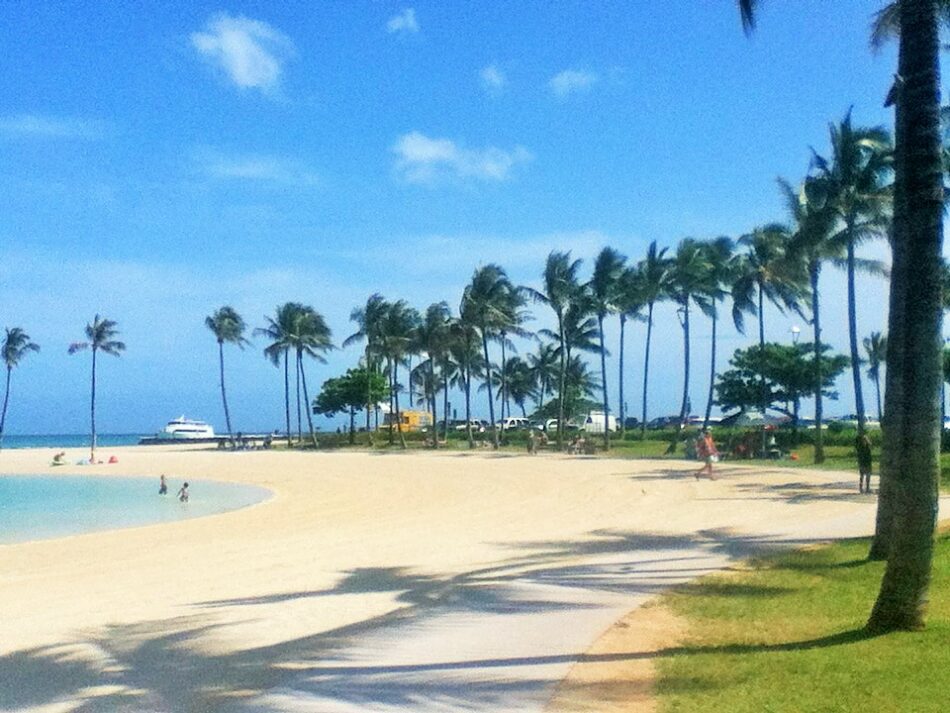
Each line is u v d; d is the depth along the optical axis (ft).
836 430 223.51
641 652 29.84
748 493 99.09
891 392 46.65
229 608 41.37
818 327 153.69
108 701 26.66
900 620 30.48
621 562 50.83
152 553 66.33
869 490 96.37
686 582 43.19
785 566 46.70
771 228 179.01
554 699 24.77
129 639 35.04
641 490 108.47
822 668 26.63
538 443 236.63
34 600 46.75
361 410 351.05
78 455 285.84
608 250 225.35
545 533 69.62
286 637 34.55
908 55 30.14
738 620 34.30
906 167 29.81
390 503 107.04
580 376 357.61
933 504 30.27
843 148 128.26
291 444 329.52
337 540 70.54
